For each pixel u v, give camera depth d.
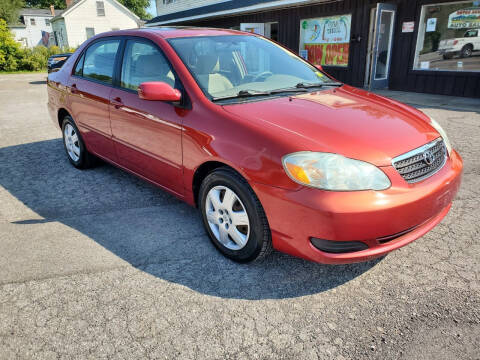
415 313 2.19
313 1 12.16
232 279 2.53
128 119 3.40
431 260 2.69
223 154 2.49
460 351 1.92
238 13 15.55
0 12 46.56
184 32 3.43
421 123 2.75
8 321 2.17
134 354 1.94
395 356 1.90
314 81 3.42
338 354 1.92
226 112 2.61
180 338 2.04
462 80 9.57
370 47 11.55
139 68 3.38
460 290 2.37
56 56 16.30
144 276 2.56
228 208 2.60
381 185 2.16
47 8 59.78
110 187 4.14
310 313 2.21
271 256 2.80
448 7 9.53
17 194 3.99
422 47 10.31
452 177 2.52
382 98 3.26
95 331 2.09
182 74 2.93
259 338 2.03
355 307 2.25
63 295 2.38
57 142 6.07
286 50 3.81
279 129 2.37
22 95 12.49
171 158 3.00
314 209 2.10
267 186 2.27
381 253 2.23
